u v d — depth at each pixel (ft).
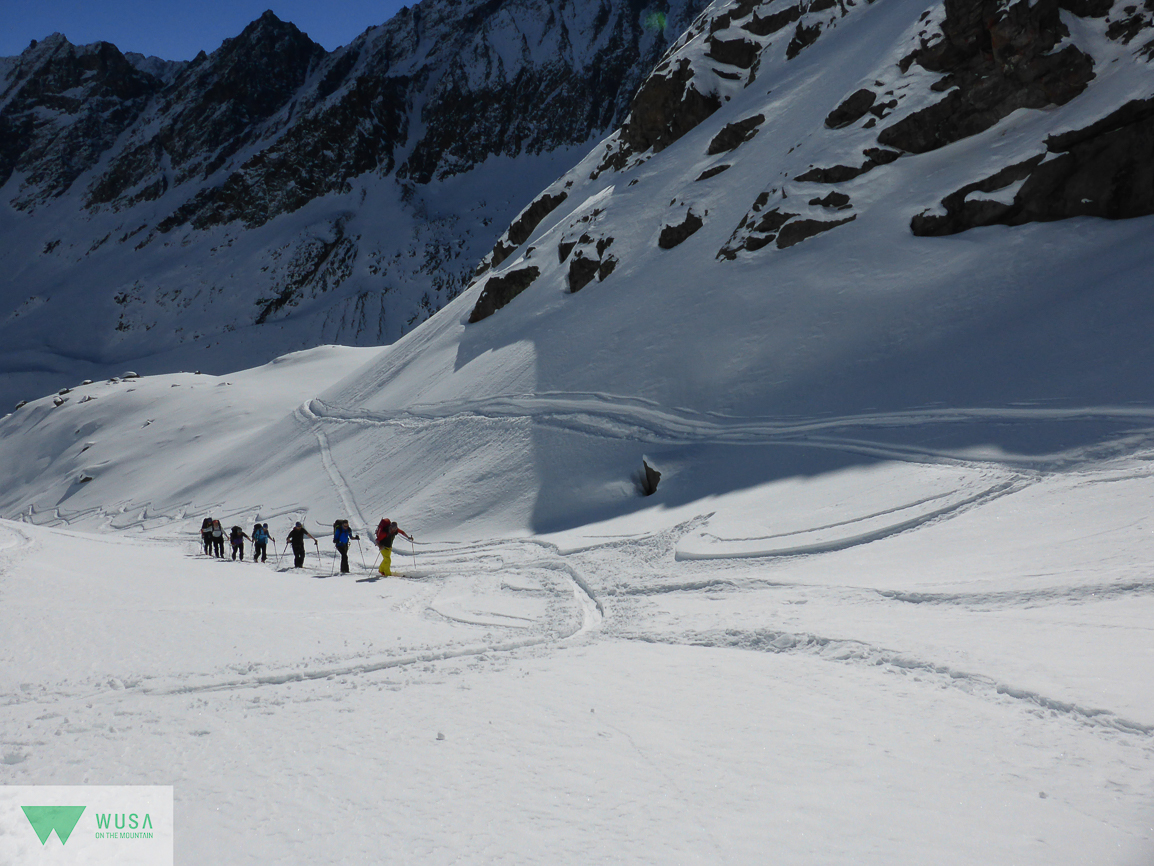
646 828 10.77
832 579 35.42
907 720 14.96
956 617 24.22
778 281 104.83
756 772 12.71
